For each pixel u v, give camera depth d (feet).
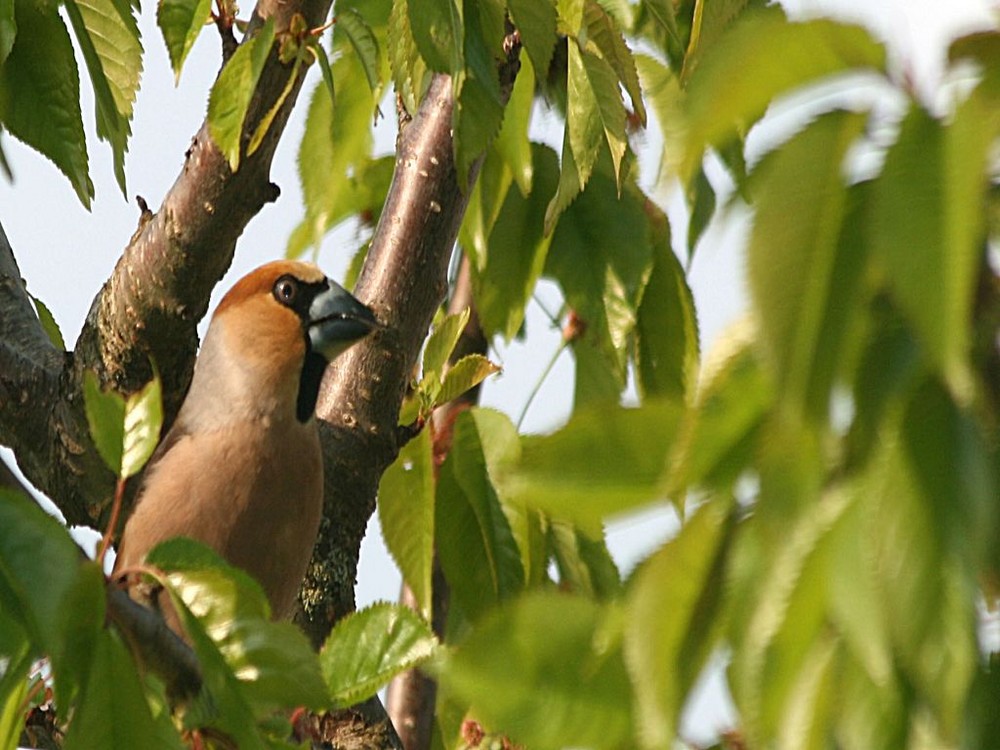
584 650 10.34
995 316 7.98
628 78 23.50
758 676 8.58
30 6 22.61
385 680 17.26
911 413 7.93
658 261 28.50
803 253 7.80
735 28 8.23
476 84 20.45
